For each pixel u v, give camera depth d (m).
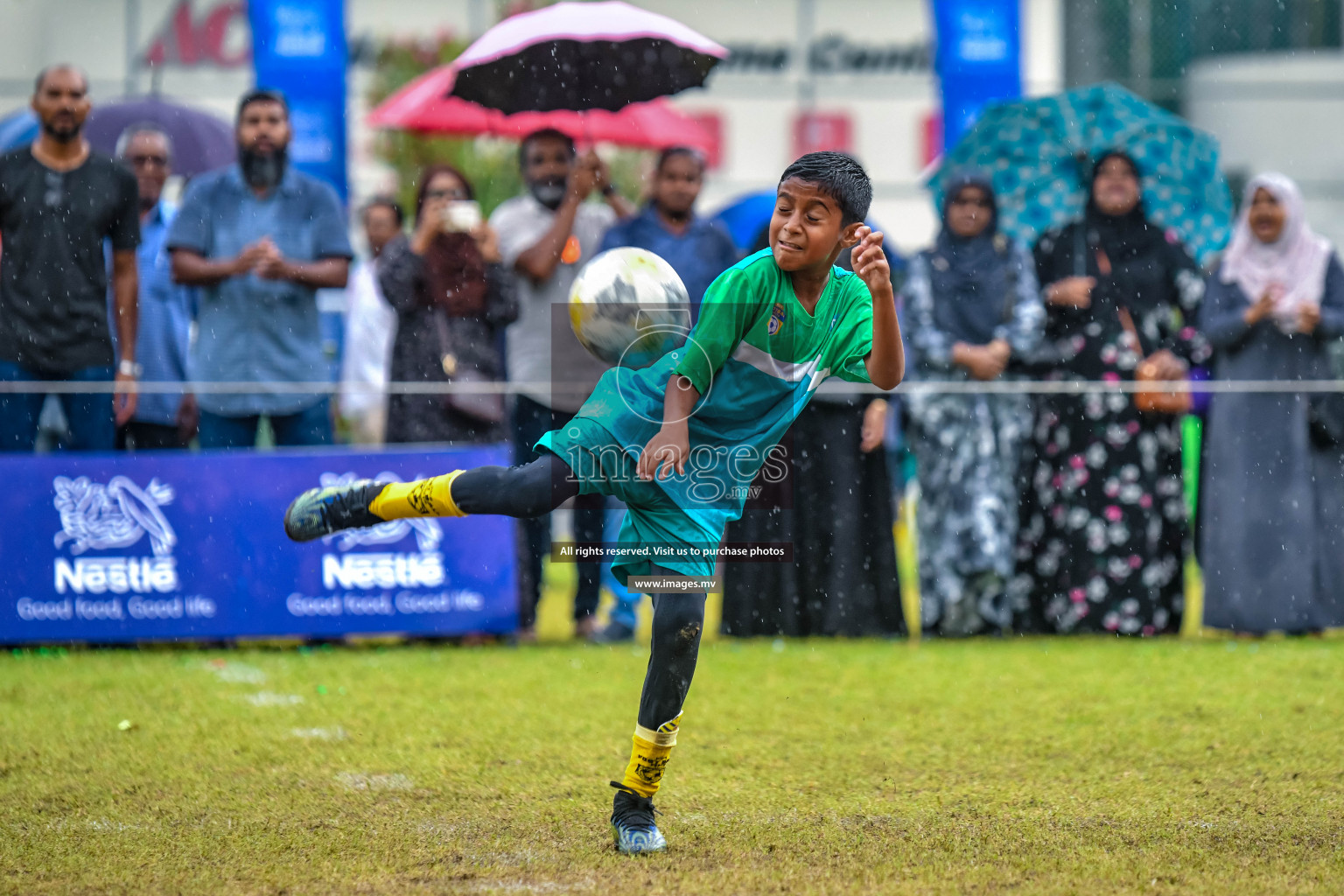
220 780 13.02
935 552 21.78
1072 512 22.00
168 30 38.81
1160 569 22.02
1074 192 23.70
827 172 10.62
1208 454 22.36
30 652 20.23
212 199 21.36
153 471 20.70
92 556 20.58
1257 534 21.72
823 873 10.18
